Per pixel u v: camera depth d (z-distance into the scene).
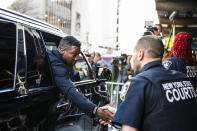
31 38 1.71
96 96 2.73
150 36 1.34
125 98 1.18
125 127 1.14
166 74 1.26
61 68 1.91
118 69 5.96
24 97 1.44
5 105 1.27
